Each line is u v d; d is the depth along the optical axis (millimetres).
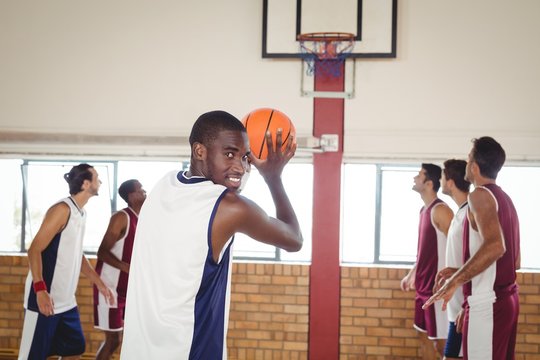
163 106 5117
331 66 4953
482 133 4879
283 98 5012
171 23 5113
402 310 4902
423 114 4926
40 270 3648
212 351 1580
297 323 4969
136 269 1604
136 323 1574
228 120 1574
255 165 1716
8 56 5227
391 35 4848
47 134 5152
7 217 5344
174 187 1599
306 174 5117
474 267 2752
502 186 4957
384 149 4938
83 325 5098
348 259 5105
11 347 5180
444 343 4332
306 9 4898
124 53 5148
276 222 1639
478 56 4887
